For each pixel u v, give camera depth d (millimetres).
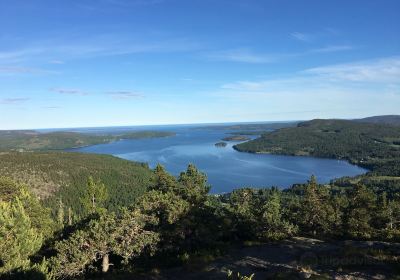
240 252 29969
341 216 50312
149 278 24797
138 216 29188
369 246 27016
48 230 37438
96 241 27188
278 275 21125
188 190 35219
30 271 21312
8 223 25328
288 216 52250
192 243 31578
